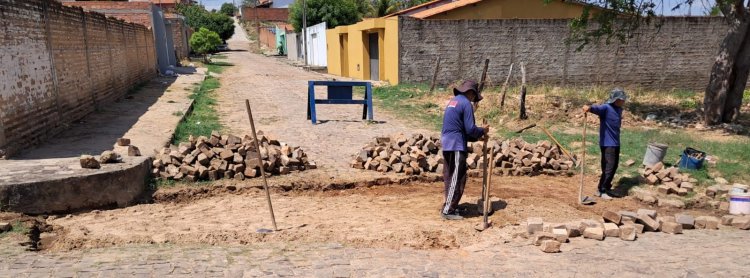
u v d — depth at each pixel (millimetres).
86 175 6656
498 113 14078
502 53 22328
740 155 10008
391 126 12914
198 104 15727
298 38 45031
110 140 9461
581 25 15609
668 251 5480
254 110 15055
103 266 4660
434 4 28484
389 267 4840
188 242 5539
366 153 8898
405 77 21969
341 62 31328
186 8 61375
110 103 14508
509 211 6840
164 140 9719
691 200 7656
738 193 7238
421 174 8547
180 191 7406
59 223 6207
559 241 5664
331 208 7051
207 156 7973
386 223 6387
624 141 11141
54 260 4816
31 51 8852
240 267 4719
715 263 5086
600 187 7934
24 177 6477
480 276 4695
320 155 9648
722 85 13523
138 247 5316
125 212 6734
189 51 45531
